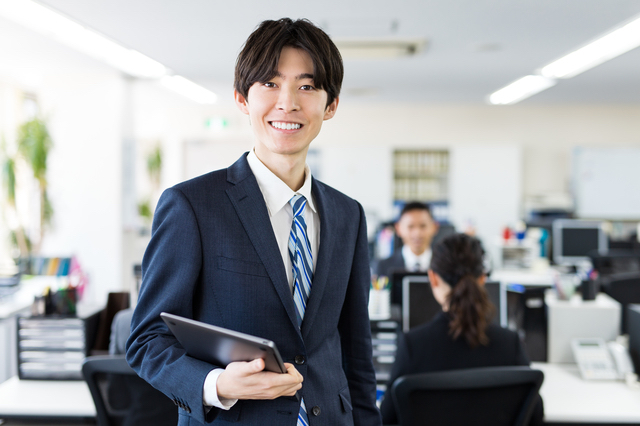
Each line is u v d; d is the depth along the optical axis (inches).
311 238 41.0
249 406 36.1
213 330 30.4
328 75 36.7
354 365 44.6
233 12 124.4
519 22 133.6
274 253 36.8
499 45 157.0
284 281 36.4
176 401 34.6
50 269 157.6
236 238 36.4
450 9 123.4
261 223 37.2
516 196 299.0
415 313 96.7
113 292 94.2
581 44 155.4
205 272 36.1
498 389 60.5
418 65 186.9
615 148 300.2
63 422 79.3
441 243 73.2
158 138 350.9
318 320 38.7
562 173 309.9
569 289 105.4
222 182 38.4
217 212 36.8
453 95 260.1
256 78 36.0
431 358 68.2
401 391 58.4
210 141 317.7
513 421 61.7
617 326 99.9
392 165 304.2
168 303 35.0
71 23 135.9
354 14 126.5
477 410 60.7
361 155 301.4
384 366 92.0
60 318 89.7
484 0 117.3
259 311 35.8
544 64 184.4
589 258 210.8
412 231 143.9
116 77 197.6
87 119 198.8
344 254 42.1
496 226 300.0
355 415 43.7
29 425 79.6
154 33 142.2
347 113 310.3
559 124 308.8
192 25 134.8
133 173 210.7
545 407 80.0
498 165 299.4
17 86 220.2
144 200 338.3
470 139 310.5
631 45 156.5
